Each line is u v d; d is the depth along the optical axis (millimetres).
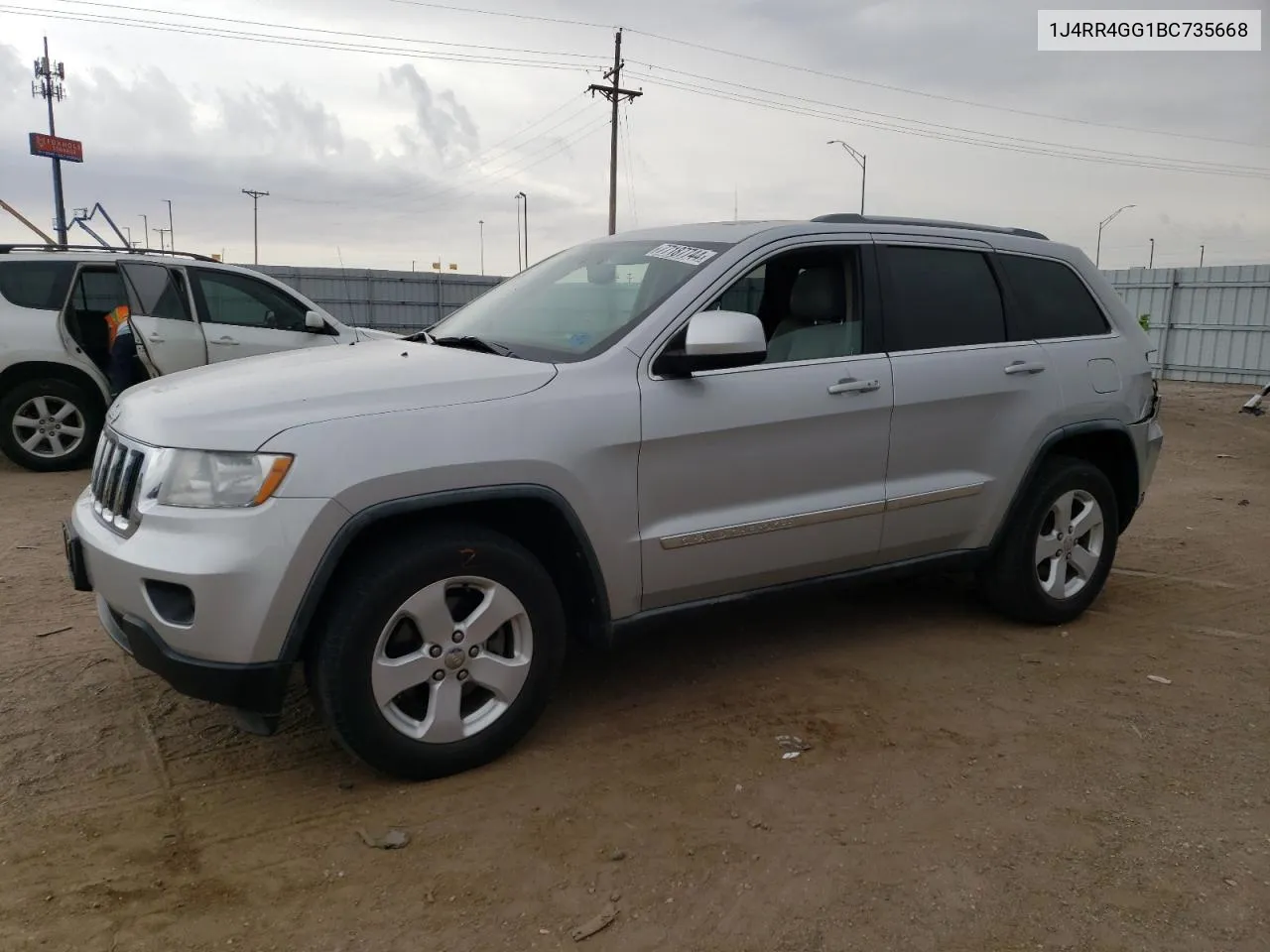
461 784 3148
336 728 2951
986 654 4379
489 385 3174
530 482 3133
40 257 8148
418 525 3102
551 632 3299
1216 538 6754
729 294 3812
